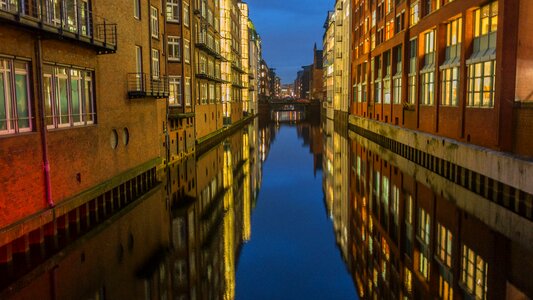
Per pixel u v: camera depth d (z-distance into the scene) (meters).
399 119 39.12
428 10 32.25
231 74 61.69
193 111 35.19
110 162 18.50
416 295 11.27
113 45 17.02
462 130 24.78
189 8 34.22
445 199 21.30
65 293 10.66
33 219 12.66
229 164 34.78
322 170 34.81
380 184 26.25
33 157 13.08
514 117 19.75
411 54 36.34
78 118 16.34
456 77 26.31
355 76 65.88
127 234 15.47
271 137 62.53
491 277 12.08
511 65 20.30
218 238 16.64
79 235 14.76
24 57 12.92
